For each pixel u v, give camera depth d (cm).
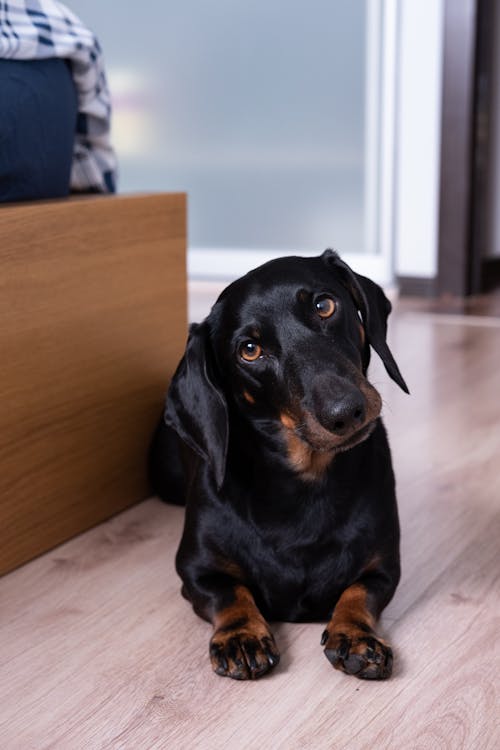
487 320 203
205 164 239
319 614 87
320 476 82
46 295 98
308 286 81
